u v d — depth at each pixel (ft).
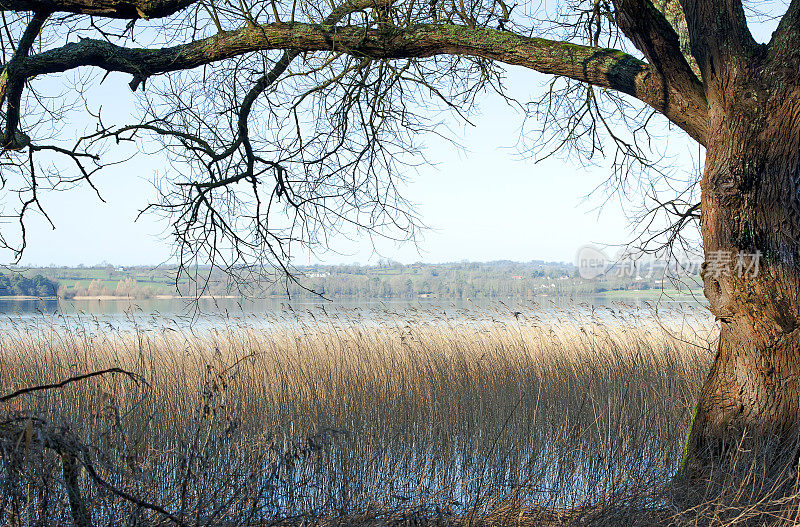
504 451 16.58
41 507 9.57
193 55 12.85
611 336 25.52
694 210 14.25
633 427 17.34
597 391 20.71
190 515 10.36
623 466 14.14
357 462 15.43
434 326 27.40
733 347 11.50
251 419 18.11
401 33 11.91
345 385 21.22
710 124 10.82
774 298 10.49
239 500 11.10
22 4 12.27
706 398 11.97
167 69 13.21
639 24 10.37
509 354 23.95
